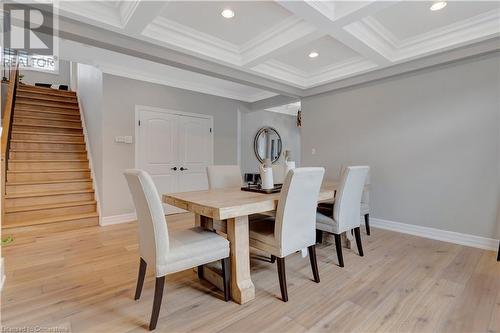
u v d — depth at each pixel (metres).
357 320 1.69
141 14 2.31
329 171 4.51
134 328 1.62
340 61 3.81
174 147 4.84
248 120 6.79
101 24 2.47
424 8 2.50
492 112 2.93
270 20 2.73
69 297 1.96
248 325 1.65
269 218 2.52
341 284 2.15
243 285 1.92
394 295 1.98
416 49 3.17
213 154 5.43
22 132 4.72
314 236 2.17
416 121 3.51
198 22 2.77
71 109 5.79
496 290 2.04
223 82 5.01
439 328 1.61
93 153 4.71
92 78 4.62
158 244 1.62
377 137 3.90
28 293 2.02
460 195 3.16
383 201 3.86
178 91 4.88
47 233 3.57
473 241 3.06
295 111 7.63
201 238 1.88
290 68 4.06
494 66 2.91
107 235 3.50
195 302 1.91
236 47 3.37
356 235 2.76
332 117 4.45
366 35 2.86
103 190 4.06
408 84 3.57
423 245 3.10
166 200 2.28
